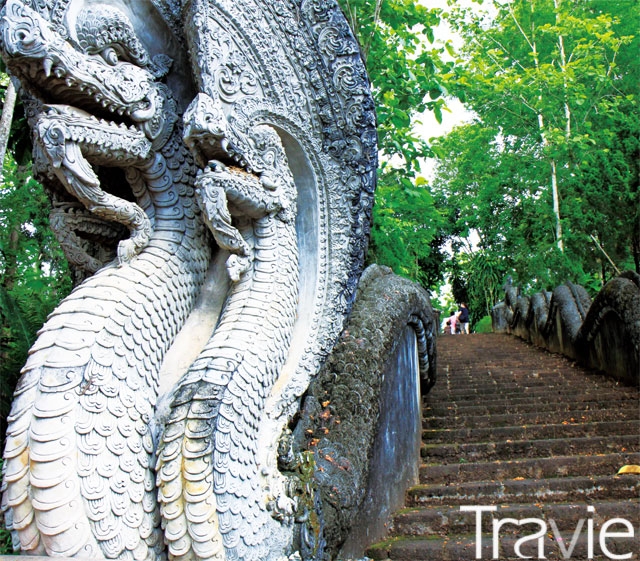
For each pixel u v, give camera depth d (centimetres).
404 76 658
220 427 211
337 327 287
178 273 242
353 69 288
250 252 255
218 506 202
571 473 473
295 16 273
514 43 1712
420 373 579
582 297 953
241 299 249
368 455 314
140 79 235
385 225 773
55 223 254
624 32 1557
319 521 251
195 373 221
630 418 588
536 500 434
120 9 249
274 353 245
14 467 182
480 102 1559
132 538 194
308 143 281
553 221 1580
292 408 262
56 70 207
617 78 1572
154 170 244
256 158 254
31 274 636
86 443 190
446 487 441
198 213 254
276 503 229
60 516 178
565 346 928
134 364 215
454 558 358
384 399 385
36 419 185
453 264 2502
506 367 881
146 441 212
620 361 716
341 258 290
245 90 251
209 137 233
